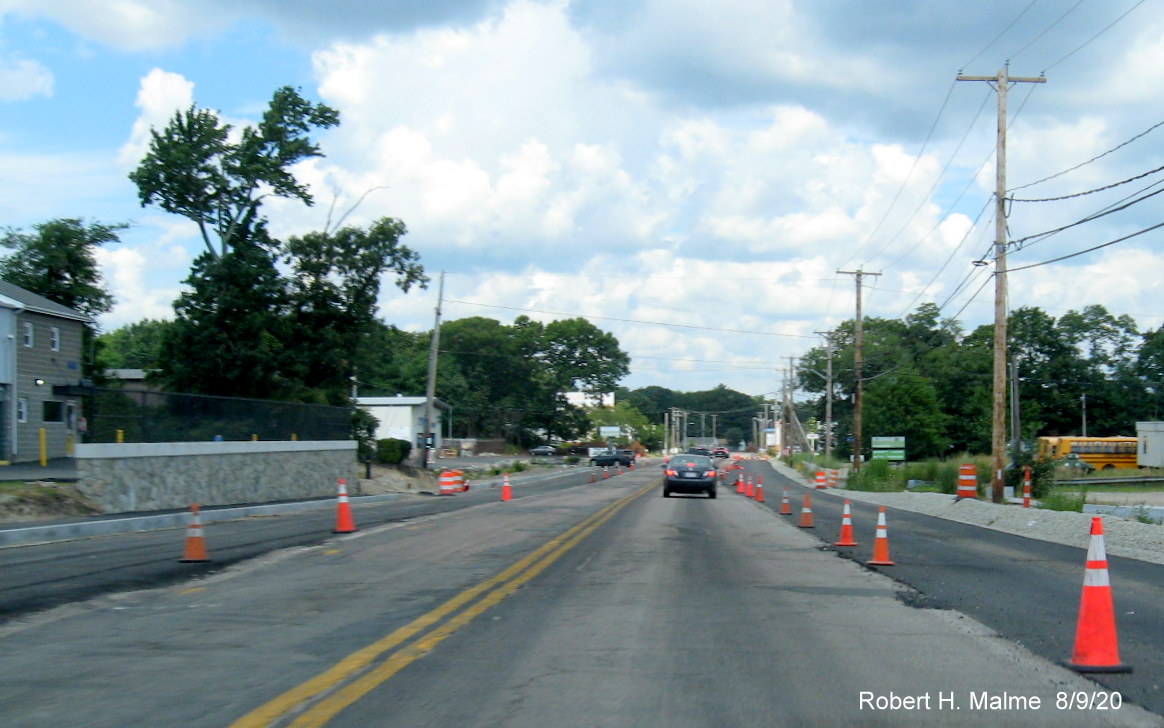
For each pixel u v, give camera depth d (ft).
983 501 96.73
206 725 20.10
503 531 64.54
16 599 35.65
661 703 21.91
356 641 28.53
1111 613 25.84
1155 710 21.94
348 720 20.45
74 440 144.36
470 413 336.49
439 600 35.88
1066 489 136.67
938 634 30.19
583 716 20.85
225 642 28.35
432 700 22.06
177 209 148.25
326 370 161.17
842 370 323.57
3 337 128.47
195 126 147.33
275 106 148.15
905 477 159.63
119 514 75.97
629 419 492.13
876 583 41.50
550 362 386.32
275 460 105.91
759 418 558.97
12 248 174.70
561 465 266.77
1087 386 285.43
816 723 20.67
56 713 20.99
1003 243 99.86
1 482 75.61
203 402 93.50
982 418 272.92
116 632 29.81
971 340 325.01
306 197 151.64
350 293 160.86
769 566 47.03
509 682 23.75
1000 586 40.98
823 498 131.03
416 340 360.48
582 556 50.21
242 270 145.69
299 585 39.50
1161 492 133.28
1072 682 24.26
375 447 169.37
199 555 47.03
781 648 27.91
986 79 98.63
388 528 66.44
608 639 28.96
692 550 53.88
